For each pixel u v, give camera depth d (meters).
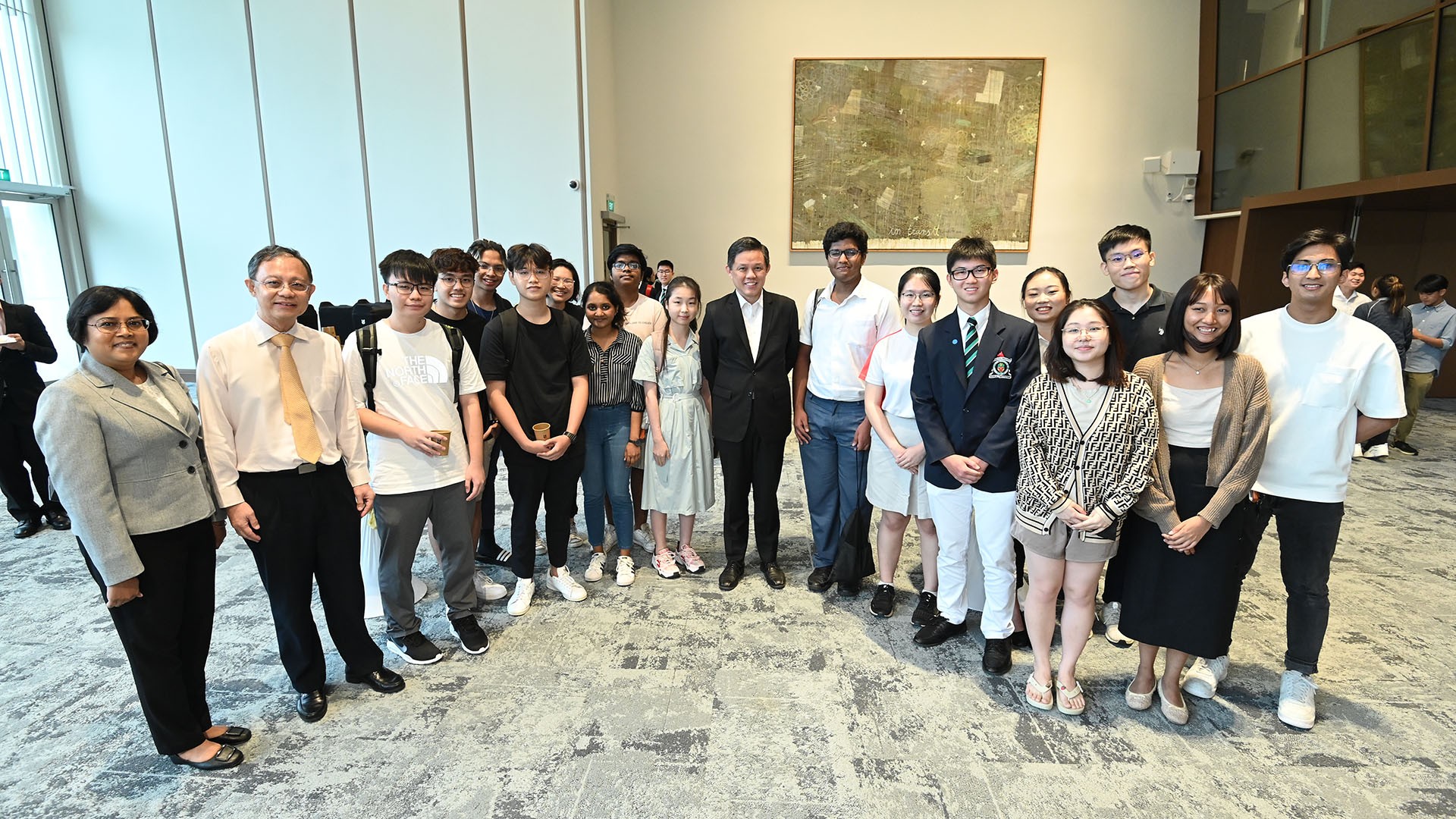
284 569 1.98
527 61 6.15
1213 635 1.93
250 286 1.94
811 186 7.40
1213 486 1.91
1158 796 1.77
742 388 2.89
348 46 6.22
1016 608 2.54
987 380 2.27
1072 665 2.09
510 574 3.19
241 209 6.54
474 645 2.49
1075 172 7.39
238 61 6.31
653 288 6.50
